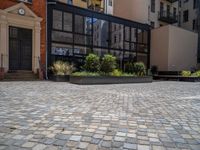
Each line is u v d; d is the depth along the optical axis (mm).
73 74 15516
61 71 17000
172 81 21312
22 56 17375
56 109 5840
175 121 4855
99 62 17000
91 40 21703
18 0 16875
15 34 16953
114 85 14539
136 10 30312
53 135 3771
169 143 3516
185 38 28359
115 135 3836
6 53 16219
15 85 11820
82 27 21000
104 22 22891
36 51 17844
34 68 17719
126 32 25078
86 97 8148
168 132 4070
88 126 4328
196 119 5059
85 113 5441
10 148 3213
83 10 21031
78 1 28141
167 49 26109
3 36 16047
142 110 5977
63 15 19625
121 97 8406
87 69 16906
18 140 3527
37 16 17812
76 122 4598
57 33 19203
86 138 3654
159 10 34000
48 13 18625
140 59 26828
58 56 19234
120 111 5777
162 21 34469
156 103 7164
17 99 7309
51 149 3191
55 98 7707
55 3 18797
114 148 3273
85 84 14391
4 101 6887
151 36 27984
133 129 4207
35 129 4082
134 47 25984
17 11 16750
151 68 27281
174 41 26719
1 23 15914
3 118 4820
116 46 23984
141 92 10328
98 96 8492
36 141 3492
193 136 3865
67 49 19859
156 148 3305
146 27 27406
